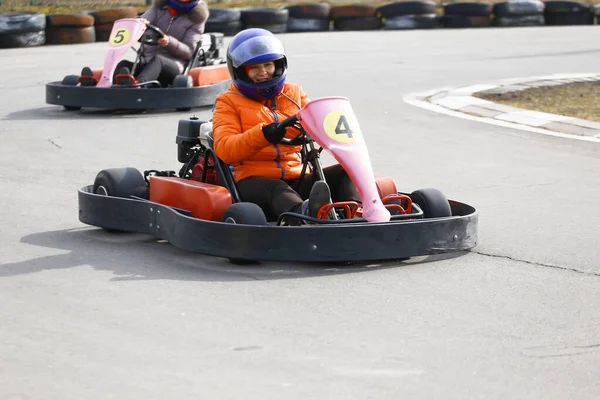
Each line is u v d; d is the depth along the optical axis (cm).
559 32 2478
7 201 805
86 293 552
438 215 632
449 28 2680
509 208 792
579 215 767
